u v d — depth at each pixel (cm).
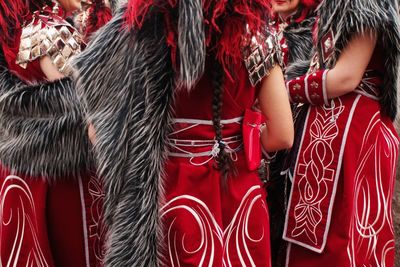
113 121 165
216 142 167
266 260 175
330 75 203
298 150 215
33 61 198
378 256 215
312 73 208
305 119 215
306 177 213
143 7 155
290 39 239
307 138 214
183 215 165
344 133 206
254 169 173
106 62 166
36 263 204
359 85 209
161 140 164
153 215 163
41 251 203
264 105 172
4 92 200
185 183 166
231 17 156
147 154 162
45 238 203
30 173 200
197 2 151
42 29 196
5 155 202
